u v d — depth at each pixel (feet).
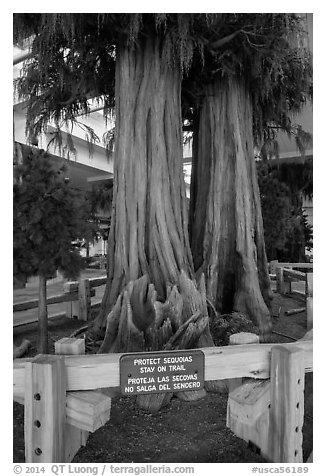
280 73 16.31
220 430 8.89
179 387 6.97
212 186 18.54
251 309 16.96
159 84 14.92
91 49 16.29
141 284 13.09
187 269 14.85
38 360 6.42
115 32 14.93
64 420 6.55
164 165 14.90
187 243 15.57
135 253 14.35
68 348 7.32
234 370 7.27
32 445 6.31
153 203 14.65
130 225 14.60
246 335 8.43
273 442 7.48
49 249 11.81
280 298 25.41
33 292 25.48
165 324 11.02
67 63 17.58
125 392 6.70
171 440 8.48
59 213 11.80
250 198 18.52
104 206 50.90
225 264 18.06
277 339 16.19
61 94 19.63
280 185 35.12
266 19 14.76
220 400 10.38
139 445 8.26
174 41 13.71
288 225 35.17
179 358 6.98
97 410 6.31
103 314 14.65
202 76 18.52
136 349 11.30
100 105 27.94
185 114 22.68
